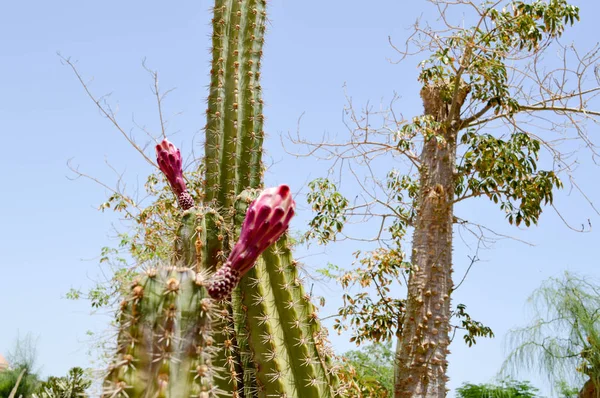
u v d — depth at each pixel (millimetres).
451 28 10133
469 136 10164
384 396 10320
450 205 10031
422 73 10609
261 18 5207
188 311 2527
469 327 11234
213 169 4629
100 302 7762
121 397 2373
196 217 3879
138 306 2492
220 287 2994
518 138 10141
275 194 3131
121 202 8477
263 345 3844
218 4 5121
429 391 9211
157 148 4215
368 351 14094
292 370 3875
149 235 6348
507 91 10289
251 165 4766
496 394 10836
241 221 4160
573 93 10148
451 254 9930
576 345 9508
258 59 5082
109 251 7773
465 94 10664
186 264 3805
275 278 3992
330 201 10641
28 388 5770
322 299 5445
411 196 12141
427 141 10375
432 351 9344
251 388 3912
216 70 4926
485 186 10117
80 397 4777
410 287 9797
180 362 2457
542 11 9797
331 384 4055
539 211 10039
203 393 2443
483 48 9938
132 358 2426
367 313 10414
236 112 4781
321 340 4070
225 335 3857
